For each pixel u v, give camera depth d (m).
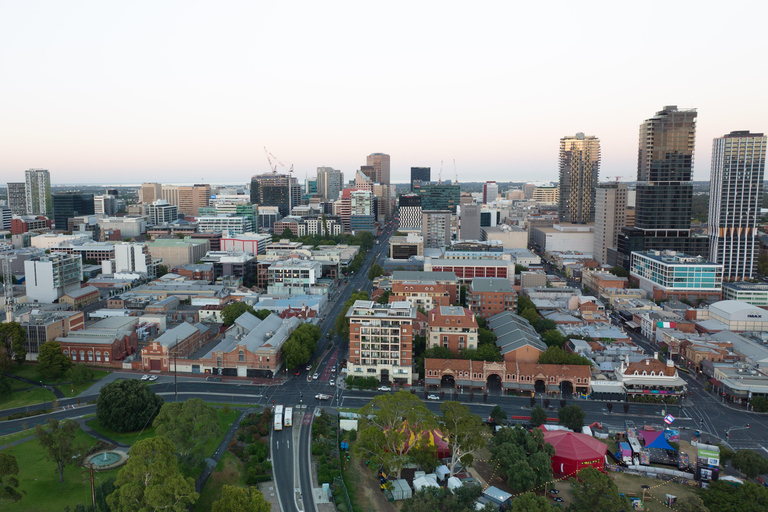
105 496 154.62
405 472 178.62
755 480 174.12
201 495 163.62
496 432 193.88
